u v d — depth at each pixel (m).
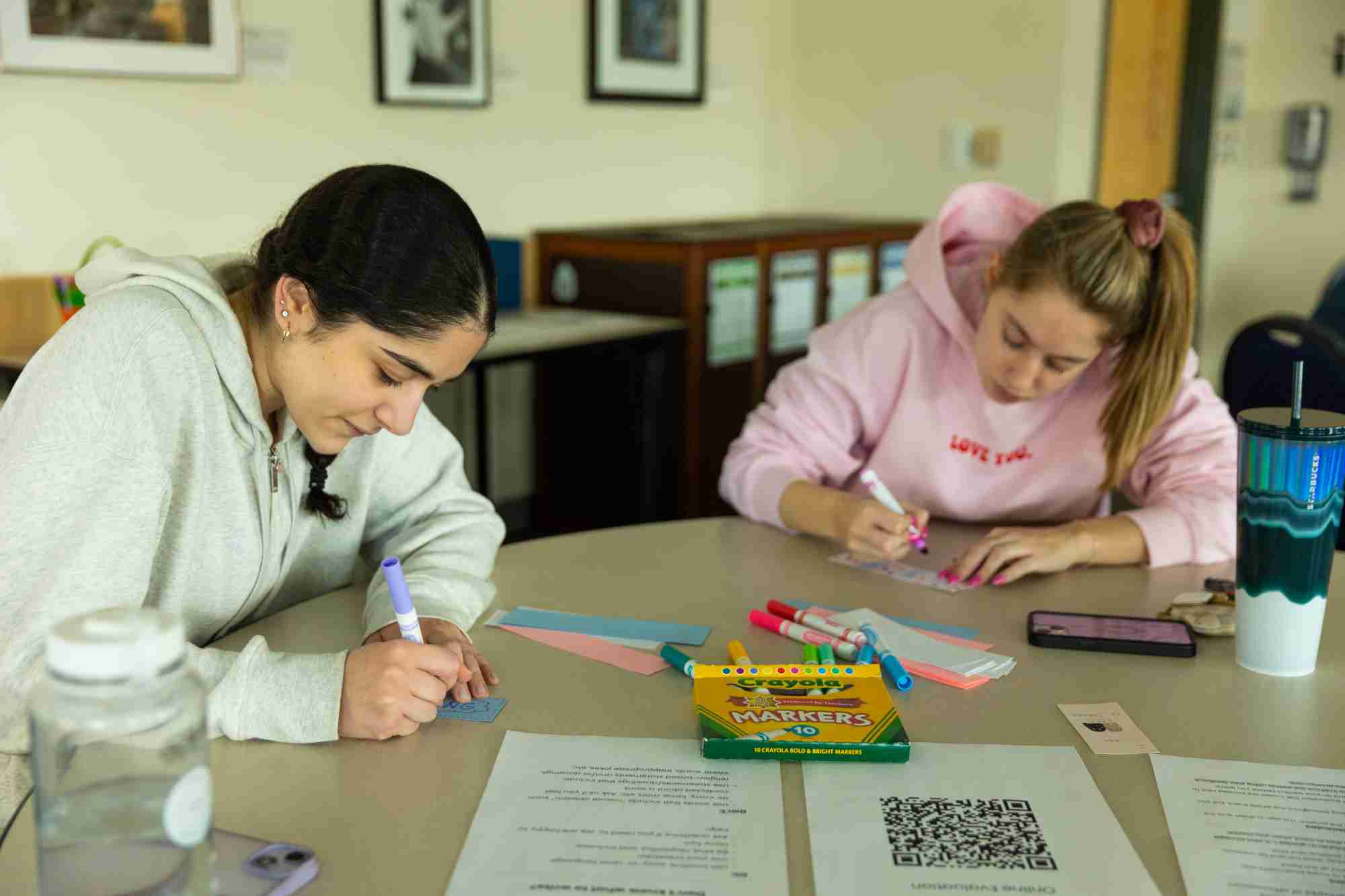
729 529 1.52
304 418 1.02
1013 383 1.47
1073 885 0.75
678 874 0.76
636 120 3.67
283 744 0.92
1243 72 5.12
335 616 1.17
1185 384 1.59
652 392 3.15
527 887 0.74
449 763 0.90
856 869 0.76
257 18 2.67
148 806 0.60
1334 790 0.88
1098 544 1.37
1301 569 1.05
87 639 0.56
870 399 1.68
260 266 1.02
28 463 0.92
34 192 2.37
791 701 0.98
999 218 1.68
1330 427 1.02
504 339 2.79
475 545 1.27
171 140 2.57
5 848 0.78
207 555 1.10
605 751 0.92
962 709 1.00
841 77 4.11
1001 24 3.76
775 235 3.41
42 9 2.30
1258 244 5.32
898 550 1.36
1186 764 0.91
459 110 3.16
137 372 0.97
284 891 0.73
